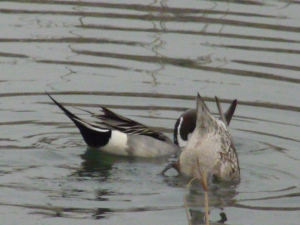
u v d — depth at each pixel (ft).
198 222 32.81
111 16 65.00
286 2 68.90
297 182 38.32
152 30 61.77
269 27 61.98
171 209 34.30
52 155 41.37
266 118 47.57
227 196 36.22
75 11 66.44
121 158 43.24
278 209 34.50
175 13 65.82
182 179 38.86
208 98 50.21
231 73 54.08
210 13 65.67
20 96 49.67
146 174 39.65
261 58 56.34
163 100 49.90
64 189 36.27
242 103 49.62
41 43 58.95
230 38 60.08
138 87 51.70
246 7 67.31
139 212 33.73
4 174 37.83
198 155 38.88
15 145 42.16
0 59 55.77
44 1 69.46
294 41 59.26
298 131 45.62
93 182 37.58
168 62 55.93
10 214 32.96
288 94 50.83
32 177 37.65
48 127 45.60
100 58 56.44
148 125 46.52
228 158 38.78
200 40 59.77
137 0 70.08
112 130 43.19
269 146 43.52
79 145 43.55
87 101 49.37
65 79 52.70
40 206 33.94
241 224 32.76
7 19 63.87
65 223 32.19
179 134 46.29
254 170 40.09
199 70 54.75
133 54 57.21
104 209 33.88
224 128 39.42
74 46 58.44
